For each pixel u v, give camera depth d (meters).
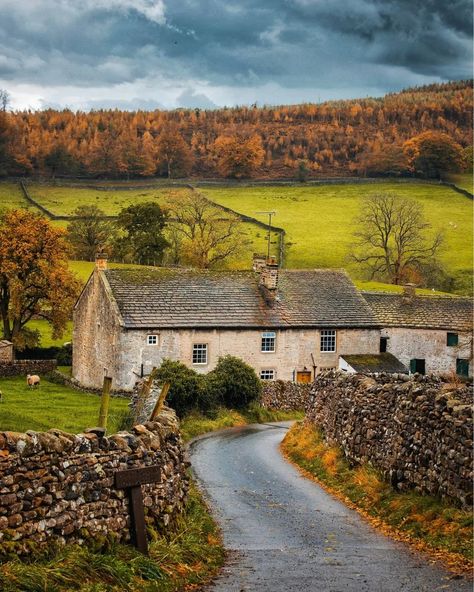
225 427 42.62
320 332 60.09
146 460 15.41
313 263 130.38
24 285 69.44
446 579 14.04
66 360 71.81
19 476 12.27
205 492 23.23
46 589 11.20
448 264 130.50
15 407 39.81
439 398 19.27
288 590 13.46
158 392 34.88
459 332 64.44
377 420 23.64
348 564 15.28
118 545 13.94
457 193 191.75
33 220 69.50
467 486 17.22
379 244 123.94
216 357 57.19
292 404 50.66
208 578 14.23
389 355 61.91
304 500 22.16
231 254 118.06
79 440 13.70
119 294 57.41
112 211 174.00
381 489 21.47
